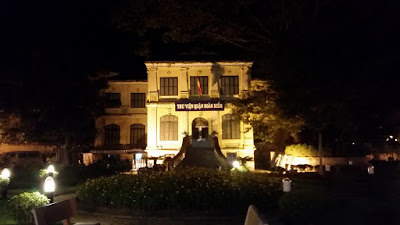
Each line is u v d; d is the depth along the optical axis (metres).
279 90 26.28
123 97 51.12
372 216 13.74
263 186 16.50
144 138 50.84
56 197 20.28
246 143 42.78
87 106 38.34
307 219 13.01
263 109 33.72
